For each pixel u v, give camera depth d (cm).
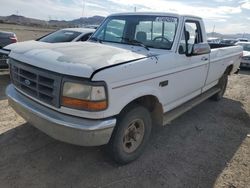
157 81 351
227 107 634
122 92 296
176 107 442
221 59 578
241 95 761
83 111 275
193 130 479
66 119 282
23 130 420
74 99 275
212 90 603
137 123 350
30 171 318
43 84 295
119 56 321
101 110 277
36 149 367
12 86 373
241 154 401
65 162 342
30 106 315
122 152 334
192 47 415
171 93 396
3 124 439
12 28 4253
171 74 379
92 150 374
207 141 438
